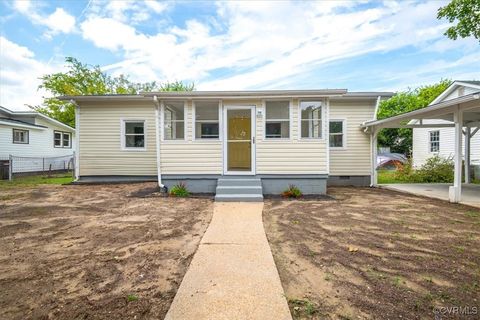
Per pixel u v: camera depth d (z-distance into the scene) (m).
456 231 4.05
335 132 10.32
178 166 7.68
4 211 5.52
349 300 2.17
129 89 28.38
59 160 17.80
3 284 2.49
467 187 8.95
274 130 7.73
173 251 3.29
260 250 3.27
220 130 7.68
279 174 7.62
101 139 10.48
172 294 2.29
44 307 2.11
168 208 5.77
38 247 3.45
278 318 1.90
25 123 14.81
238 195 6.73
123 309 2.07
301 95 7.35
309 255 3.13
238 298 2.17
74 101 10.32
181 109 7.79
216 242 3.58
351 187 9.64
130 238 3.79
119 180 10.48
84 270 2.77
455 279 2.51
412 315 1.96
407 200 6.75
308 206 5.98
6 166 13.48
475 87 11.16
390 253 3.18
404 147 22.48
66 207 5.89
